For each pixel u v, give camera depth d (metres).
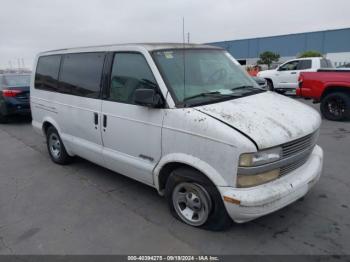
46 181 5.05
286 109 3.54
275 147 2.95
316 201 4.03
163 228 3.55
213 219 3.32
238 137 2.85
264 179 3.00
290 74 15.06
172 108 3.34
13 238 3.49
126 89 3.90
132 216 3.85
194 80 3.70
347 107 8.84
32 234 3.56
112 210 4.02
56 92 5.23
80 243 3.35
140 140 3.73
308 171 3.42
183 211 3.60
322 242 3.22
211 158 3.04
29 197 4.50
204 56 4.11
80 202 4.28
